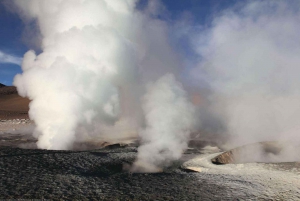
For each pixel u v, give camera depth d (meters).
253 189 5.20
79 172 6.09
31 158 6.88
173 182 5.65
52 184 5.11
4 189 4.67
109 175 6.10
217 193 4.97
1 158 6.66
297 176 5.95
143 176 6.12
